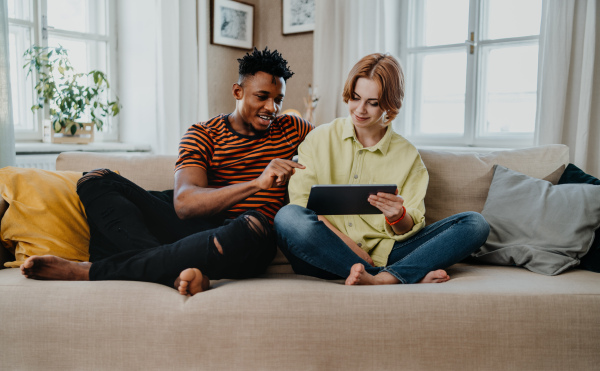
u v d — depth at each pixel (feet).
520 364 4.20
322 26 11.34
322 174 5.64
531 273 5.11
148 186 6.33
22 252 5.16
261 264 4.99
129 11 11.85
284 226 4.92
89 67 11.89
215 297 4.27
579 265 5.37
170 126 11.23
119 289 4.37
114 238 5.05
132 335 4.21
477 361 4.19
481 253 5.73
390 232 5.28
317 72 11.49
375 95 5.34
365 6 10.77
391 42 11.40
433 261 4.85
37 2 10.61
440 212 6.32
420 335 4.17
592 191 5.52
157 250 4.73
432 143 11.51
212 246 4.65
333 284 4.55
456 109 11.34
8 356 4.31
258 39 13.71
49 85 10.11
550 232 5.42
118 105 12.20
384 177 5.65
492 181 6.26
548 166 6.35
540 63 9.09
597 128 8.44
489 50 10.82
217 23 12.41
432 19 11.50
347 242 5.30
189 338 4.18
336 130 5.93
